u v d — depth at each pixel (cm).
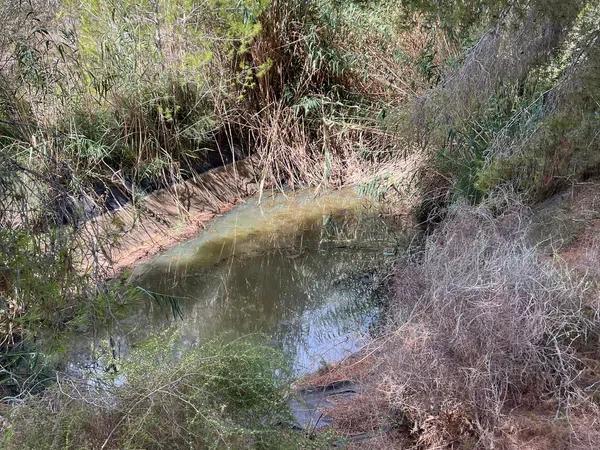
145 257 555
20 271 364
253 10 643
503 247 394
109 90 582
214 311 500
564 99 478
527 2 475
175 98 632
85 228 423
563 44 505
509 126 531
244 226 625
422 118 558
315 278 545
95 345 397
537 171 497
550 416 315
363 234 609
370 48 740
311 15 720
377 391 349
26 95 491
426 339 330
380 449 315
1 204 372
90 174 537
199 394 258
